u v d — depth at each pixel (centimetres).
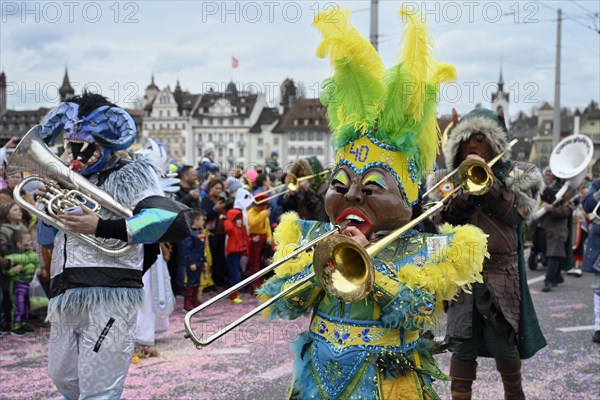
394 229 295
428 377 300
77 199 359
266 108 5528
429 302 275
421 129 296
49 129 373
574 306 872
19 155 347
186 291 824
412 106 292
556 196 970
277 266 305
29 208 340
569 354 627
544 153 6150
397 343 289
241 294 964
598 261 670
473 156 372
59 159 350
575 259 1196
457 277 279
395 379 284
